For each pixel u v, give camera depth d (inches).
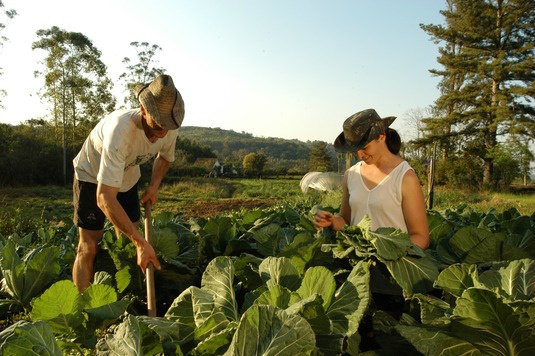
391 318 96.6
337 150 124.7
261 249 147.3
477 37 1704.0
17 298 141.9
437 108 1836.9
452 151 1786.4
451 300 93.4
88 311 104.4
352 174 125.0
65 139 1893.5
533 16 1653.5
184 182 1936.5
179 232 170.9
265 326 67.3
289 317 67.7
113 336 81.5
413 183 111.8
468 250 121.8
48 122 2039.9
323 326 77.8
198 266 154.0
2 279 157.8
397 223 114.1
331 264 120.3
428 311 85.7
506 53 1688.0
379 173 116.3
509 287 86.7
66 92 1876.2
